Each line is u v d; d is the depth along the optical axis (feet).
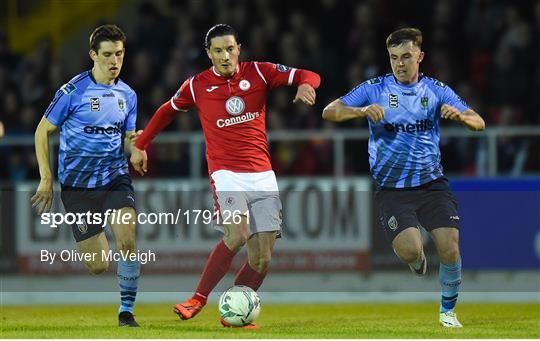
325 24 191.01
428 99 99.19
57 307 148.97
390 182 100.17
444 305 102.17
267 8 195.93
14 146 174.91
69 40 221.46
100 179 100.94
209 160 101.96
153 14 199.00
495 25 183.62
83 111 99.30
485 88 179.52
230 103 99.86
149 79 184.85
